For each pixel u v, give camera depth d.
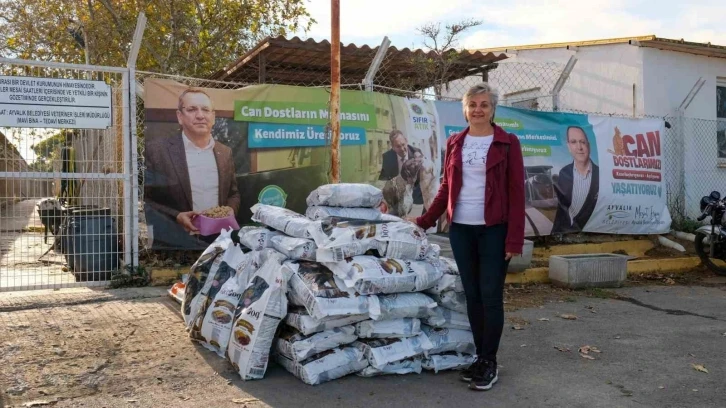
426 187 7.91
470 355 4.27
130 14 15.12
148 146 6.50
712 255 8.56
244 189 6.93
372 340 4.02
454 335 4.23
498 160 3.82
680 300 6.80
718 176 11.08
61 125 6.14
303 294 3.81
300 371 3.86
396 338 4.04
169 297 6.02
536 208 8.70
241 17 15.84
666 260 8.72
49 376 3.91
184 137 6.64
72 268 7.14
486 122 3.94
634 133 9.54
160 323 5.15
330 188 4.25
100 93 6.29
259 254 4.34
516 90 11.82
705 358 4.57
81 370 4.03
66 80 6.14
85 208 6.86
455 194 3.96
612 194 9.30
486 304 3.85
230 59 16.28
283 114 7.10
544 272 7.64
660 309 6.32
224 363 4.21
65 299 5.93
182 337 4.78
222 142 6.81
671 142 10.50
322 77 10.77
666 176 10.46
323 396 3.67
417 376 4.08
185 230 6.68
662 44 10.12
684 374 4.19
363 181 7.48
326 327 3.87
